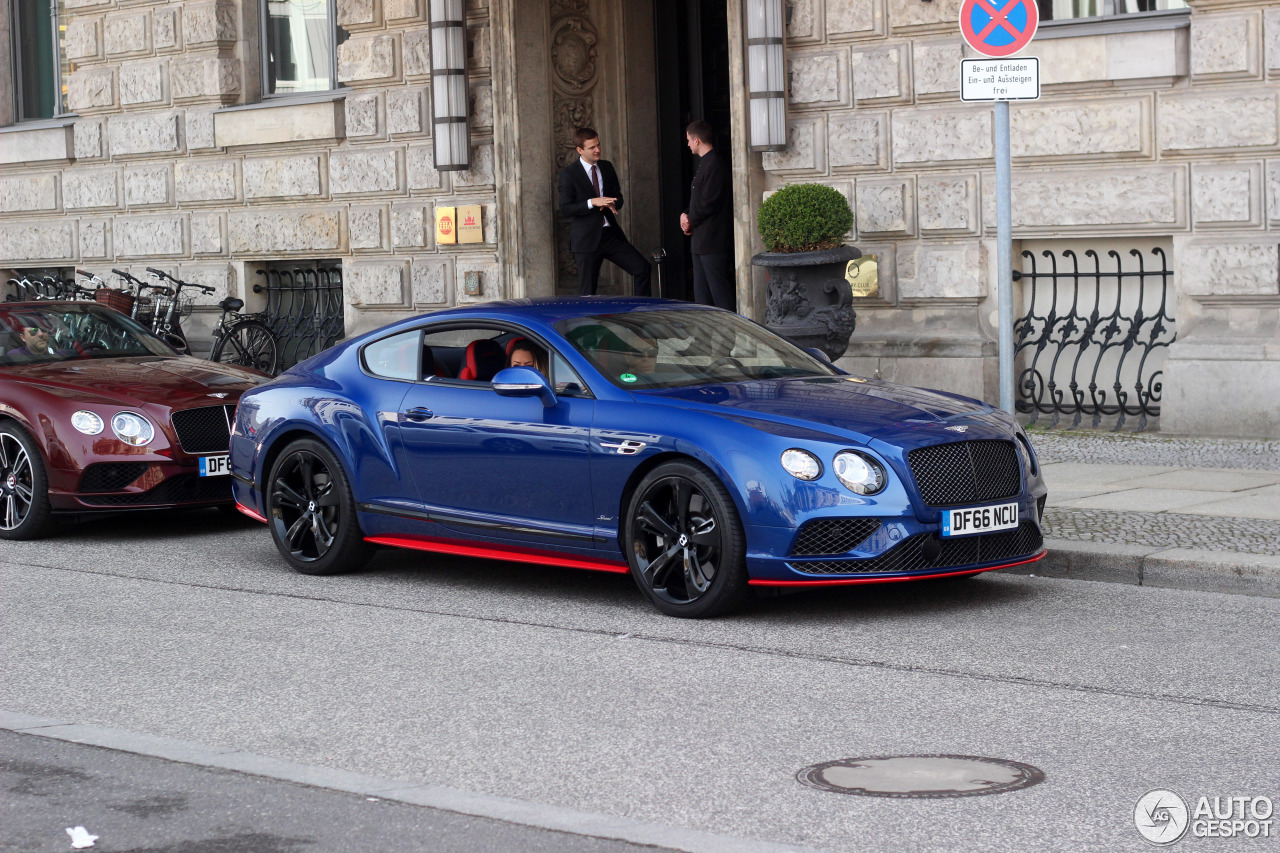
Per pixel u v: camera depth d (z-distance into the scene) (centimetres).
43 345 1288
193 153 2147
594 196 1778
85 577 1012
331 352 1037
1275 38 1347
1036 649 754
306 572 1008
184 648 799
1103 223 1448
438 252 1905
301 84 2081
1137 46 1414
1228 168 1379
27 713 677
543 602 902
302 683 721
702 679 712
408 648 789
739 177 1631
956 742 602
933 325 1562
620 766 582
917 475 806
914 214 1556
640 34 1891
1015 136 1489
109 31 2217
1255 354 1366
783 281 1491
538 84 1833
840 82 1580
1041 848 484
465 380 948
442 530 941
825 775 564
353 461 979
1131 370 1480
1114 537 964
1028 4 1030
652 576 851
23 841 514
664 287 1922
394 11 1905
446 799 545
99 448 1136
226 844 505
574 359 900
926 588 910
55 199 2309
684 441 830
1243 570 877
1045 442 1415
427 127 1894
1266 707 643
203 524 1248
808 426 818
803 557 798
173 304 2058
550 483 886
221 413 1169
